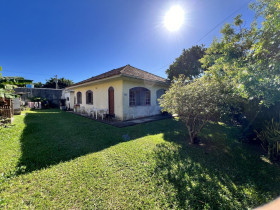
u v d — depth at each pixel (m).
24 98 16.34
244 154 3.38
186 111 3.99
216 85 3.76
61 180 2.22
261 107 3.64
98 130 5.77
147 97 10.17
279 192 1.99
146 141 4.31
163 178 2.30
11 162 2.80
